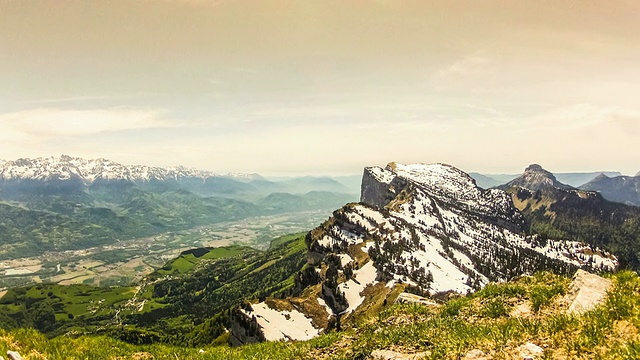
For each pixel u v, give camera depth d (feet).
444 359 45.91
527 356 40.32
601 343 38.96
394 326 68.23
